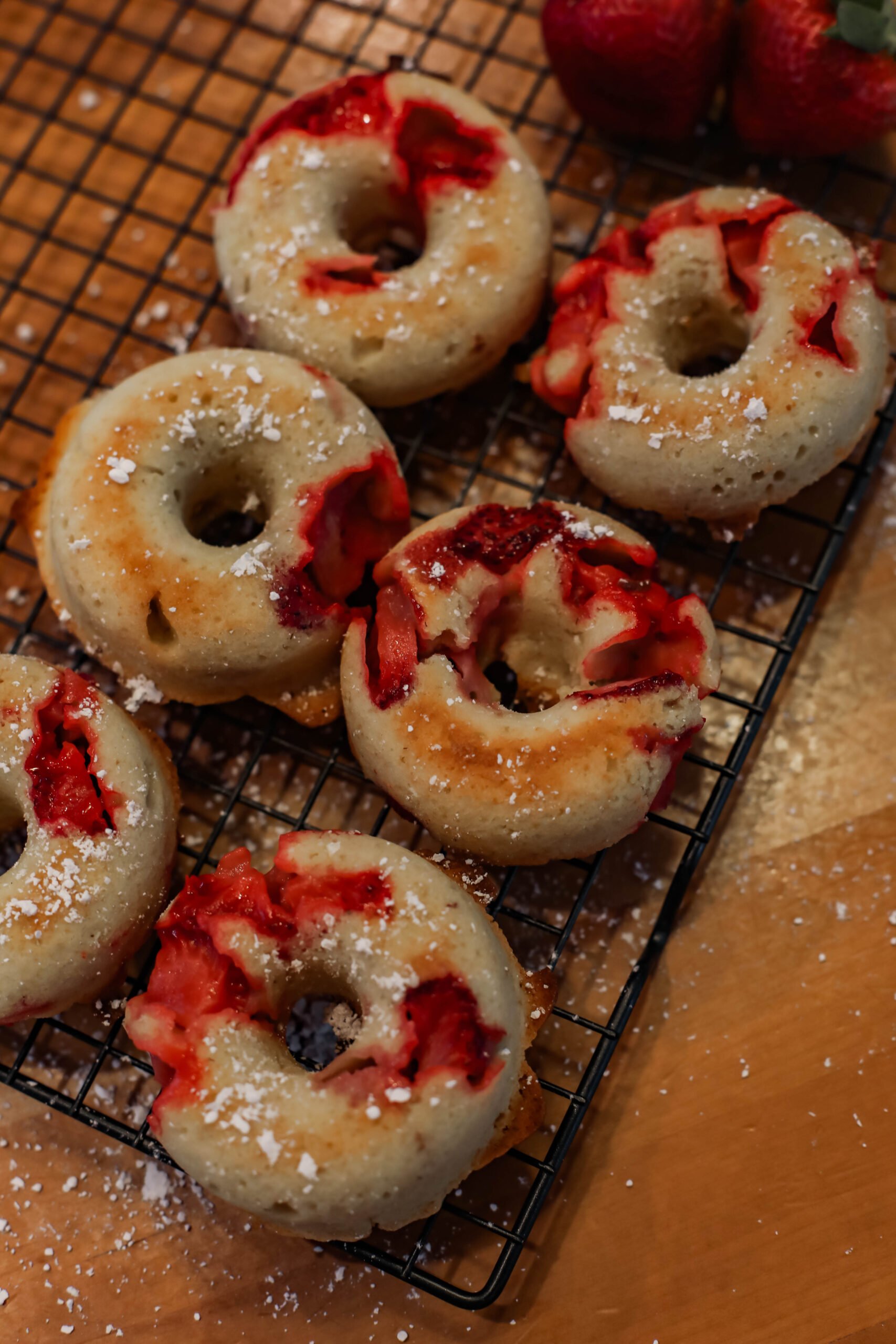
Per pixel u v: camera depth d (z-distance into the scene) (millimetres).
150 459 538
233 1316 531
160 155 598
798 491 545
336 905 509
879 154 585
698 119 582
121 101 606
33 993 515
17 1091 543
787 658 547
